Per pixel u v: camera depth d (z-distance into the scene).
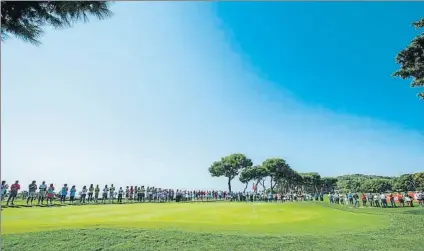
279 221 16.28
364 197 40.00
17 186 20.88
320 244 10.84
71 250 9.10
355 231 13.70
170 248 9.59
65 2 5.98
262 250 9.84
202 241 10.42
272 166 91.88
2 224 12.23
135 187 37.81
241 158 87.75
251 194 56.22
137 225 12.68
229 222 15.10
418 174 100.00
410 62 20.03
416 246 11.29
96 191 29.86
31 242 9.55
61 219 14.17
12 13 5.90
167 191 44.00
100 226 12.16
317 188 120.00
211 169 90.56
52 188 24.34
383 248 10.84
